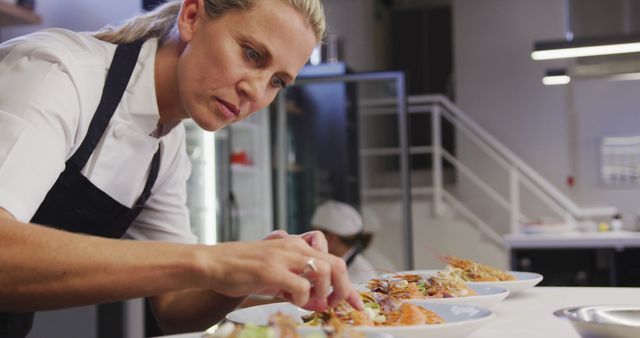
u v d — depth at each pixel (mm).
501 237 7598
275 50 1045
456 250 7121
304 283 739
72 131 1024
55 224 1188
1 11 2859
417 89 9148
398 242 6480
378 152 6035
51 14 3283
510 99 7836
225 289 757
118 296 766
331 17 7953
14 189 854
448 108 8188
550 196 7590
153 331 3139
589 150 7531
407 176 4457
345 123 5211
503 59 7891
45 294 762
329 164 5203
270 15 1039
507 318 1050
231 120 1102
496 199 7777
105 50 1181
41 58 1000
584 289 1405
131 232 1417
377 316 898
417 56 9195
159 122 1255
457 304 1020
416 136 9023
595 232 5508
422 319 887
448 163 8844
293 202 5070
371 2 8711
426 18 9219
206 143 3764
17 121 903
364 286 1177
